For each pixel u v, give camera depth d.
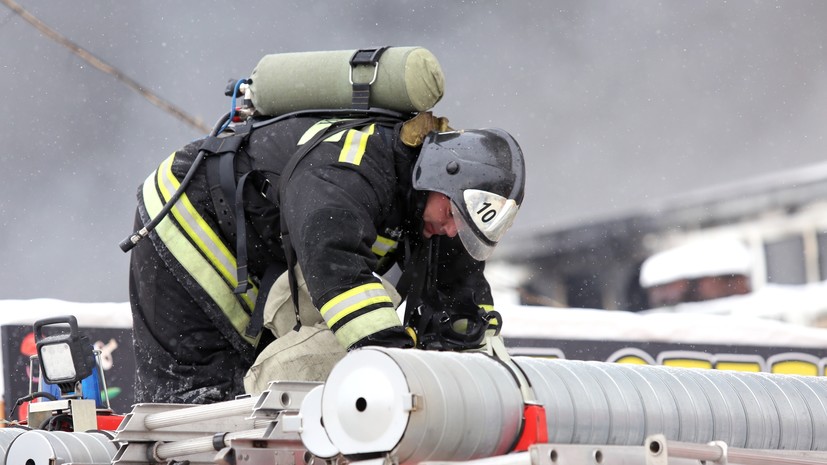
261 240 11.43
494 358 7.86
